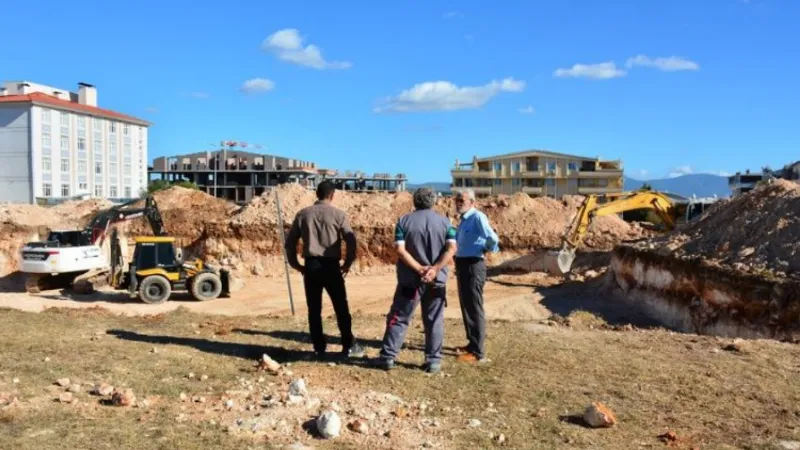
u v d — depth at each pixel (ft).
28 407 17.31
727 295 45.37
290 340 27.66
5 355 23.35
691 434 16.78
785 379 21.84
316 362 23.09
